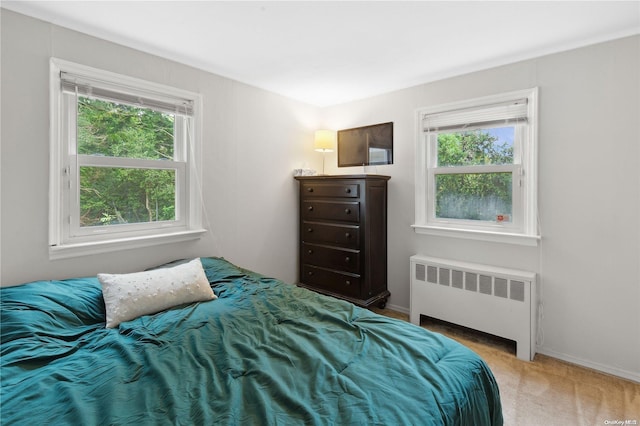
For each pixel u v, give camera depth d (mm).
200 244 2604
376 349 1292
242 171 2873
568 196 2211
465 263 2629
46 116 1843
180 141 2512
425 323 2875
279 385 1061
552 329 2309
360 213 2854
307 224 3248
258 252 3031
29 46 1777
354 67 2564
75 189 2006
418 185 2939
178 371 1160
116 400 989
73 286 1741
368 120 3254
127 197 2250
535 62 2309
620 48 2004
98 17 1843
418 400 987
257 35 2055
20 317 1415
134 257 2246
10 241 1749
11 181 1744
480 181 2658
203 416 917
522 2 1687
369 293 2898
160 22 1901
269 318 1614
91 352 1315
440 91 2775
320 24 1929
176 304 1774
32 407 958
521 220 2451
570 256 2221
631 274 2020
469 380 1160
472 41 2133
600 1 1677
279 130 3184
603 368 2121
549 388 1944
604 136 2072
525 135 2424
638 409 1751
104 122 2133
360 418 907
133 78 2174
